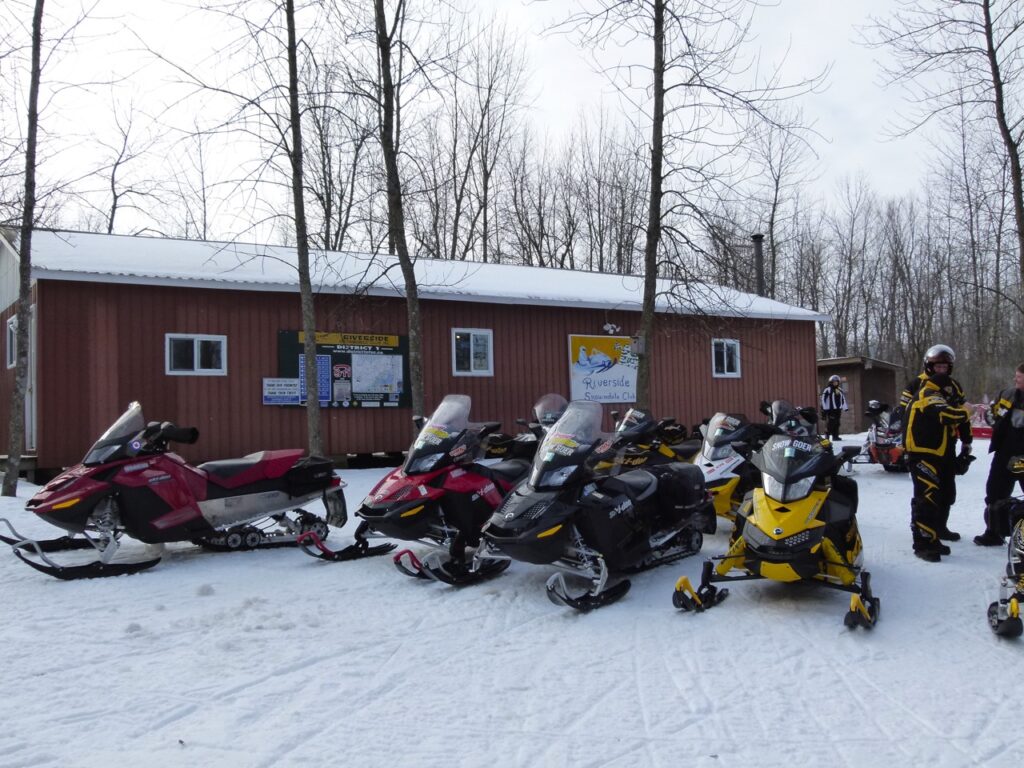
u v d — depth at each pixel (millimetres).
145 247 15492
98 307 12938
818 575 5344
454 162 32875
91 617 5387
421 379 11625
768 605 5547
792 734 3539
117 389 12992
